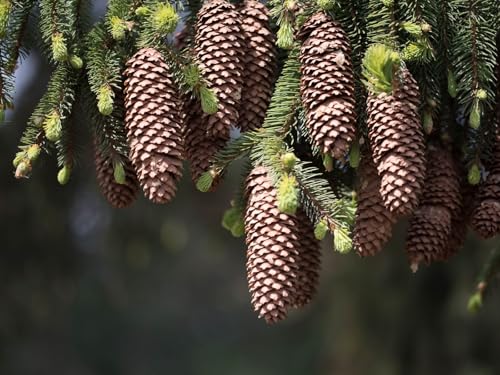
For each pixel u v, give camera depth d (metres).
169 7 1.58
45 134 1.62
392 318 3.71
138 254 4.18
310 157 1.64
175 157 1.56
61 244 3.97
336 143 1.54
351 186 1.63
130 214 4.07
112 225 4.10
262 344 9.66
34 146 1.61
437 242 1.60
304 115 1.59
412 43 1.58
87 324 6.71
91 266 4.98
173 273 9.14
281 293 1.54
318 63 1.56
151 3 1.61
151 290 7.47
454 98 1.65
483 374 3.56
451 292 3.60
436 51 1.62
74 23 1.62
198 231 4.51
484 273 1.84
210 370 10.00
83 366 6.67
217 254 4.36
